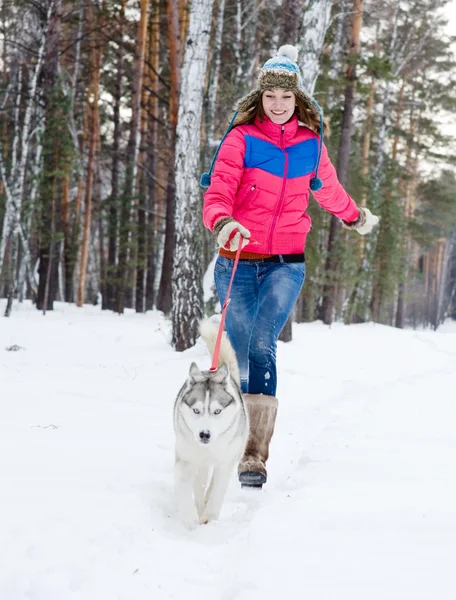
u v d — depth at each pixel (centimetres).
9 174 2342
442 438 521
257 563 259
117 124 2575
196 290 1057
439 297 5516
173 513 337
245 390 409
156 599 231
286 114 366
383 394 762
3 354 964
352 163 2597
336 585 237
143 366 888
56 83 1961
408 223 3094
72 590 235
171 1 1717
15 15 2128
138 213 2627
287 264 388
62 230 2656
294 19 1329
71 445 447
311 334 1469
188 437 332
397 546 276
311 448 495
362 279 2458
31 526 278
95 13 2244
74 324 1539
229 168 367
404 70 2911
